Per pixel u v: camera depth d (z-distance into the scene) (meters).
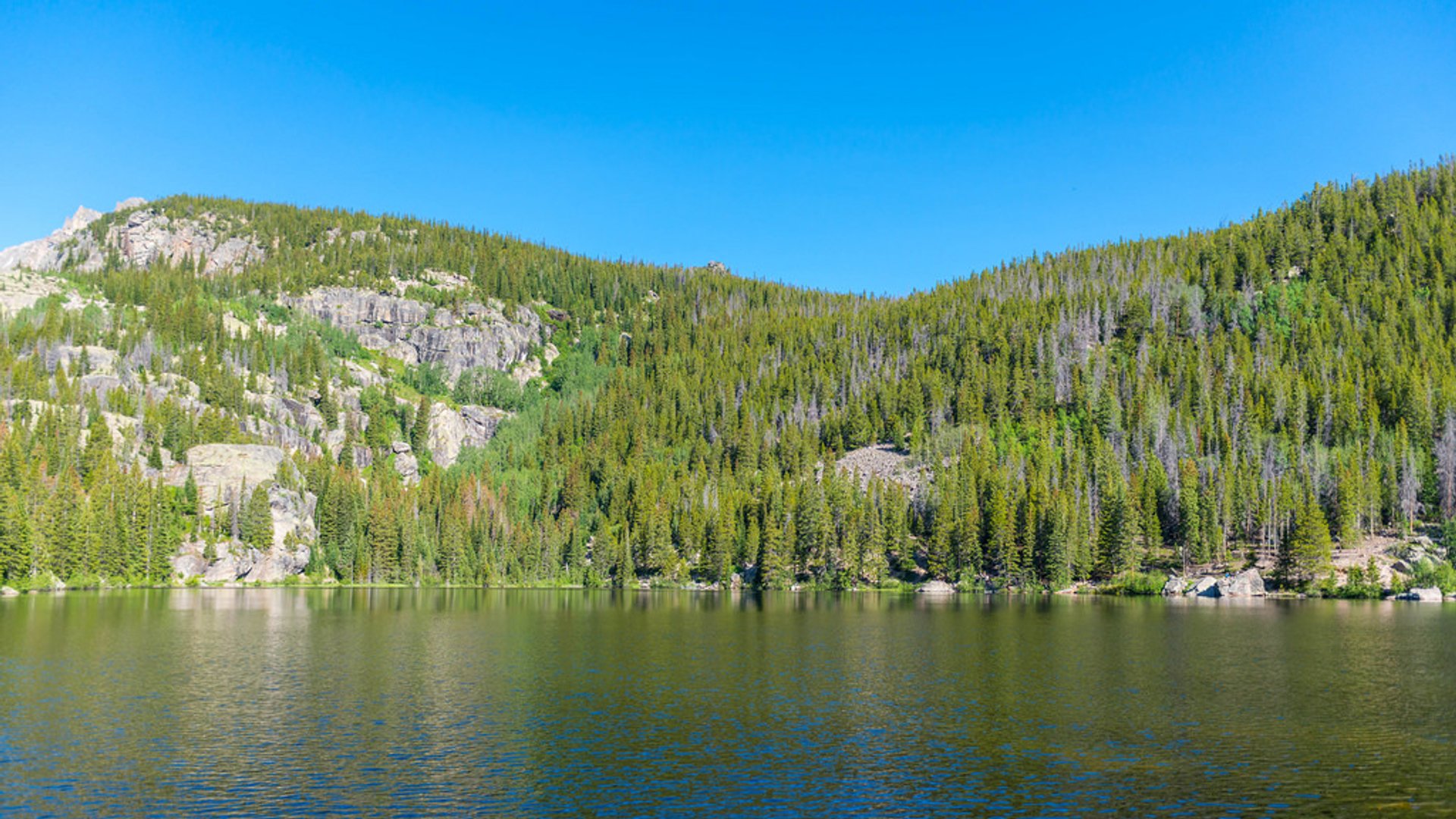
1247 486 197.12
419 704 66.31
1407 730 57.34
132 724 59.50
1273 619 127.69
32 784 46.38
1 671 80.56
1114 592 184.62
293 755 51.91
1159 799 43.66
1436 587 164.00
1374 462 196.12
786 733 57.12
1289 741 54.75
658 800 43.78
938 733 56.84
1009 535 193.62
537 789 45.41
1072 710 63.72
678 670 81.31
